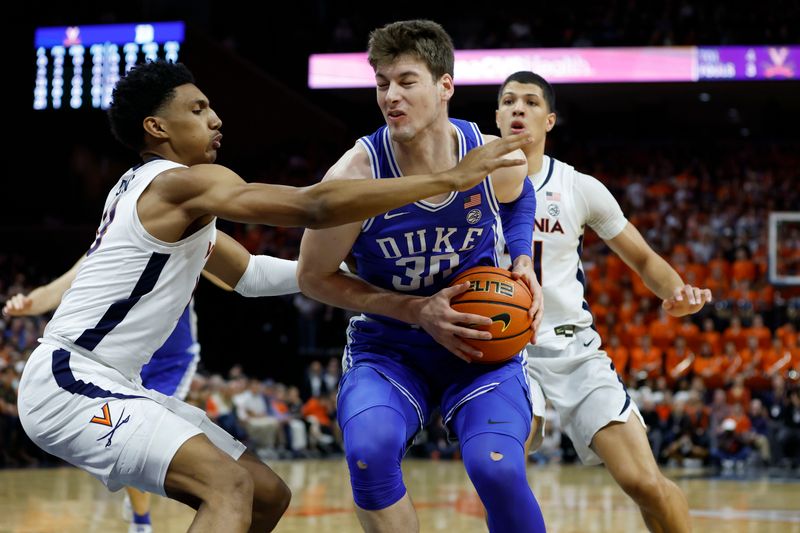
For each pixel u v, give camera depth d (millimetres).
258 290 3873
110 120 3338
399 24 3201
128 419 2992
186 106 3287
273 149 22281
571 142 22781
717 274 16938
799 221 17078
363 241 3344
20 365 12547
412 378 3426
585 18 20859
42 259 18453
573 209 4363
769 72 18891
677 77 19156
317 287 3430
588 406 4059
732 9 20172
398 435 3148
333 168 3330
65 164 19781
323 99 23812
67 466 12344
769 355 14875
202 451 2973
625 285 16938
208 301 16688
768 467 12898
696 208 19656
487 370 3418
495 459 3082
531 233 3641
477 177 2895
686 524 3896
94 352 3125
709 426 13172
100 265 3137
